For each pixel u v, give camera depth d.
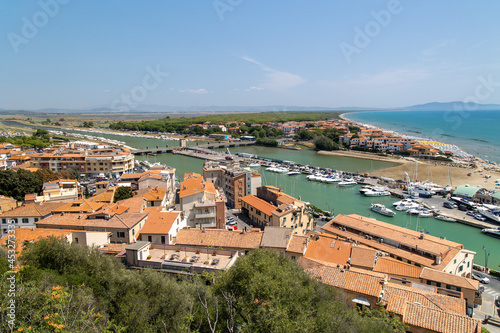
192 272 53.50
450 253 73.94
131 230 73.94
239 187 135.62
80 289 37.19
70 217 78.62
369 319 41.94
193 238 74.56
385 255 76.94
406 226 123.75
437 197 161.75
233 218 117.75
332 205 150.50
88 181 184.75
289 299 37.34
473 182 187.25
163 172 151.00
